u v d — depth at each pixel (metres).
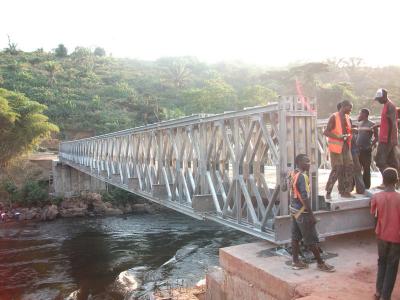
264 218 6.38
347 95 54.31
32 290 13.47
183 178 9.41
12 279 14.72
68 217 28.69
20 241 21.11
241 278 5.88
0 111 32.59
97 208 30.11
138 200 32.28
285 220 5.86
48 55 91.62
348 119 6.29
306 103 6.05
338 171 6.22
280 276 5.15
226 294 6.36
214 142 7.94
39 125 35.56
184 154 9.60
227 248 6.50
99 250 18.98
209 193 8.24
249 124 6.95
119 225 25.28
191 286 12.19
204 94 69.62
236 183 7.21
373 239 6.68
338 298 4.46
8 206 29.69
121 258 17.44
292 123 5.95
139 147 12.80
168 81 88.62
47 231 23.72
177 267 14.77
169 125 10.11
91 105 63.38
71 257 17.81
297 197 5.27
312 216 5.22
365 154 7.16
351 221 6.25
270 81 89.94
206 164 8.21
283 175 5.92
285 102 5.90
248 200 6.88
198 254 16.83
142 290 12.15
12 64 74.12
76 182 32.59
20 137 34.56
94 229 24.12
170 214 29.34
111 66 95.94
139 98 70.62
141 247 19.44
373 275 5.14
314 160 6.09
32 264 16.72
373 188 7.13
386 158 6.52
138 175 12.80
